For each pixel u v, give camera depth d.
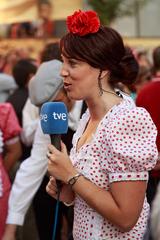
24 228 4.88
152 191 4.03
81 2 10.23
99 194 2.42
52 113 2.57
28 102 4.96
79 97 2.51
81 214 2.58
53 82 3.75
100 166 2.46
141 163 2.36
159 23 17.11
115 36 2.49
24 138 4.73
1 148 3.95
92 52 2.45
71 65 2.50
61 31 11.09
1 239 3.79
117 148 2.37
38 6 10.23
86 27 2.45
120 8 13.74
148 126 2.41
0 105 4.08
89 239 2.53
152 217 2.16
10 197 3.69
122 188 2.38
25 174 3.65
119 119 2.39
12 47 11.06
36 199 4.11
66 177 2.46
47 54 4.36
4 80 6.72
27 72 5.91
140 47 12.66
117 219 2.39
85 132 2.65
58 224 4.18
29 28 11.35
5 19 10.29
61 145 2.59
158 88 4.34
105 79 2.54
